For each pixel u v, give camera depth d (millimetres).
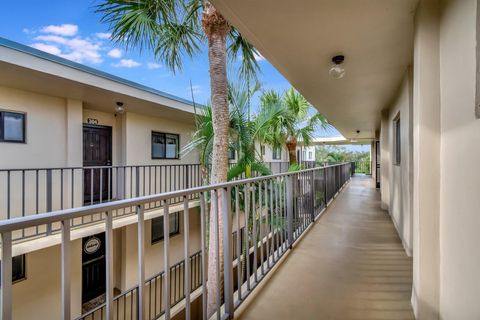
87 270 5449
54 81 4121
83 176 5305
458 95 1408
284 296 2064
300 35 2379
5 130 4402
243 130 4289
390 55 2797
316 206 4820
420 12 1751
